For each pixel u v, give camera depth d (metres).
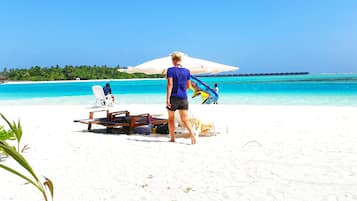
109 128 9.23
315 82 43.19
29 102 22.20
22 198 4.02
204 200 3.88
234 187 4.29
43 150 6.72
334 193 3.96
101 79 97.38
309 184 4.31
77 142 7.50
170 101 6.98
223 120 10.98
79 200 3.96
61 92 34.47
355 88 28.36
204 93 16.64
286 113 12.32
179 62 7.07
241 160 5.59
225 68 8.77
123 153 6.28
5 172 5.12
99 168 5.31
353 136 7.57
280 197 3.90
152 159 5.78
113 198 4.02
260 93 25.86
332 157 5.65
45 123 11.06
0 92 36.69
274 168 5.08
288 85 37.03
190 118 7.79
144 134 8.52
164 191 4.22
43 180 4.74
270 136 7.85
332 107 13.80
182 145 6.93
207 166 5.27
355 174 4.66
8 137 6.43
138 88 37.75
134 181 4.63
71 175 4.97
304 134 8.02
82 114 13.66
